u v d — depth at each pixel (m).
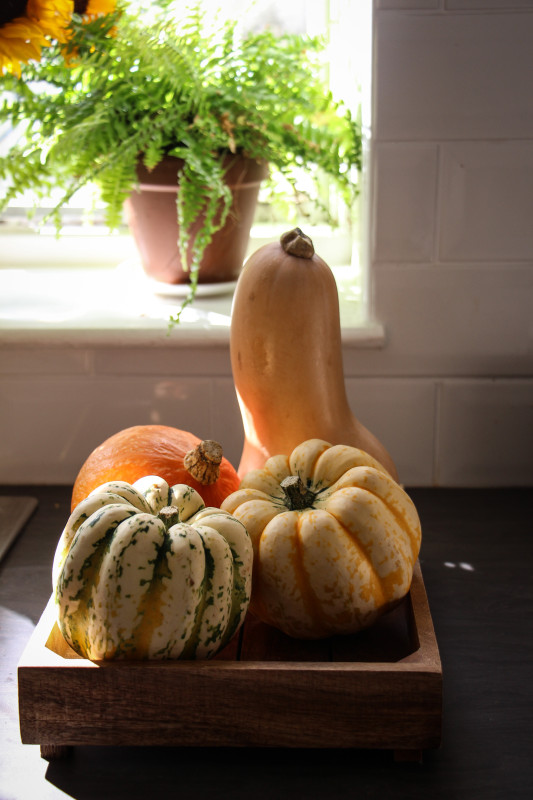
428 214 1.16
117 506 0.86
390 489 0.91
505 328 1.18
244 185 1.20
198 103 1.15
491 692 0.92
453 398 1.20
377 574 0.89
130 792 0.85
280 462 0.96
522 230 1.16
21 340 1.18
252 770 0.86
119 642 0.84
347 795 0.84
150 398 1.21
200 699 0.85
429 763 0.86
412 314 1.18
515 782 0.85
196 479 0.96
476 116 1.13
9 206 1.40
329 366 1.02
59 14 1.09
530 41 1.11
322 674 0.84
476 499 1.19
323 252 1.40
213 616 0.85
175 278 1.24
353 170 1.27
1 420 1.22
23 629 0.98
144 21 1.19
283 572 0.88
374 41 1.11
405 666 0.85
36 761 0.87
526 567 1.06
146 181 1.17
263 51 1.22
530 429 1.21
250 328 1.00
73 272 1.39
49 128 1.17
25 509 1.15
